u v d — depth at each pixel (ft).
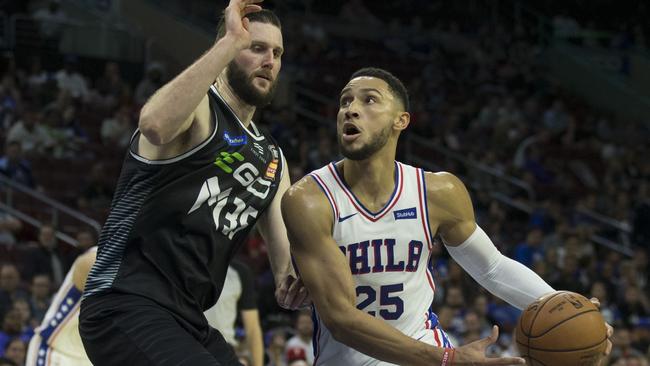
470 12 80.59
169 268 12.80
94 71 60.54
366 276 13.38
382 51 71.92
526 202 52.21
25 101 52.44
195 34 63.46
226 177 13.07
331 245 13.11
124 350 12.30
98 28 63.31
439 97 65.21
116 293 12.70
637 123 70.64
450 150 57.62
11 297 31.58
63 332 17.66
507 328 36.14
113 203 13.14
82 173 47.21
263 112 52.75
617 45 80.02
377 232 13.39
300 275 13.35
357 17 76.02
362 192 13.50
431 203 13.73
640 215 49.42
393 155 13.70
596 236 50.80
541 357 12.73
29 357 17.90
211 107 13.10
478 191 49.85
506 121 61.31
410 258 13.55
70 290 17.57
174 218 12.77
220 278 13.46
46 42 61.52
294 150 48.75
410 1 80.18
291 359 30.09
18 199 42.80
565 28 80.33
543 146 61.41
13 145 43.52
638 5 84.69
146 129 11.77
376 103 13.32
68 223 42.52
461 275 38.14
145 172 12.78
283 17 72.74
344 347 13.69
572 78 76.28
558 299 13.01
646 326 39.14
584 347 12.60
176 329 12.38
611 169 59.67
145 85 56.03
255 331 23.49
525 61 76.54
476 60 73.56
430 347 12.25
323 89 63.98
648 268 45.70
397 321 13.60
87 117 52.29
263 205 13.69
